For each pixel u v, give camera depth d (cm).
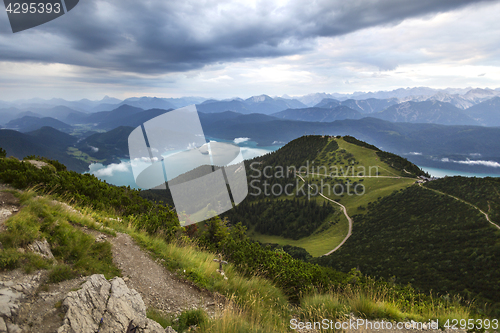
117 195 884
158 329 323
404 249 9250
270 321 498
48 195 631
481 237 8662
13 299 267
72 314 263
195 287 534
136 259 544
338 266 8800
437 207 11375
